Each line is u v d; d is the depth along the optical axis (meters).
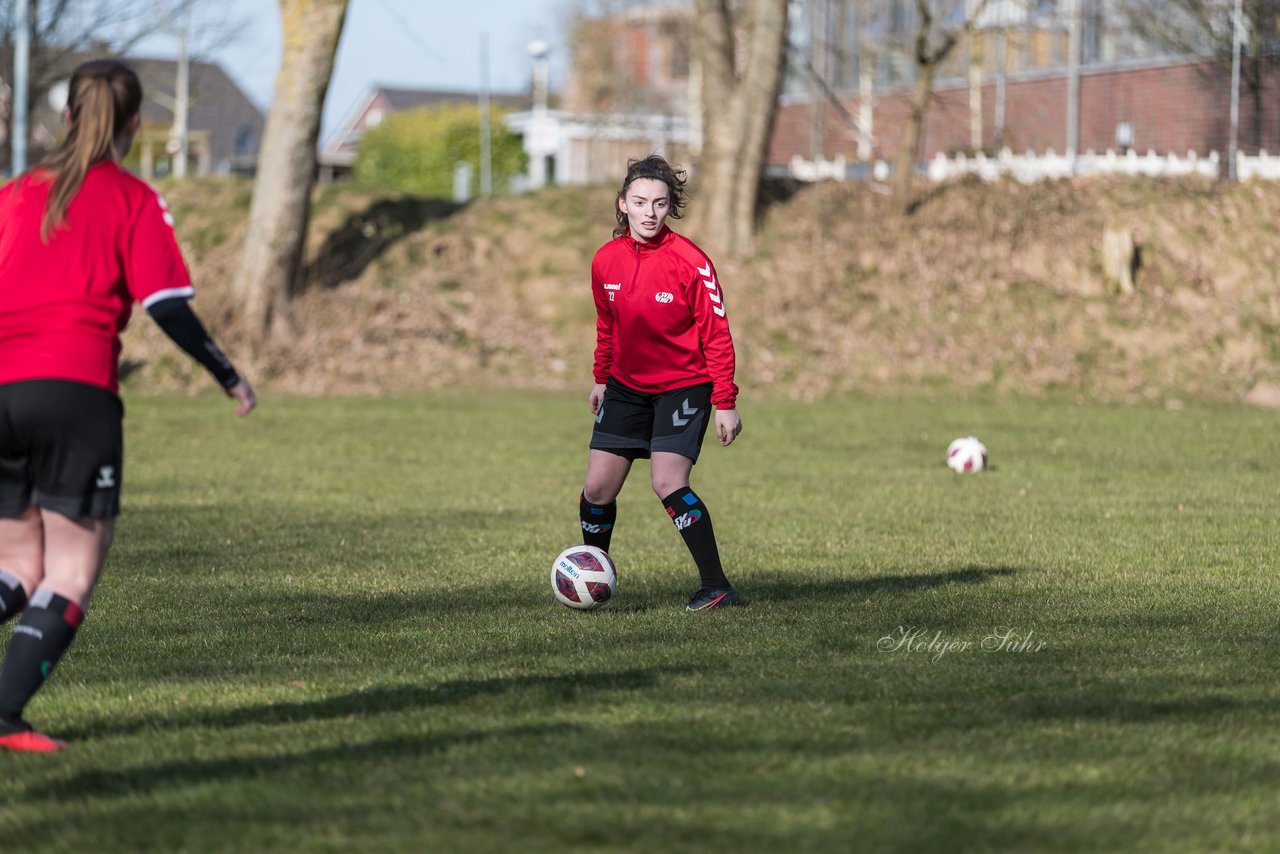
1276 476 36.88
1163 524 27.78
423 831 9.50
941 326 66.69
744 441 45.88
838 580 21.14
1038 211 73.56
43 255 11.07
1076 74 84.75
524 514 29.84
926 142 97.06
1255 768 11.01
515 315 70.75
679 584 20.92
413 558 23.78
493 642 16.31
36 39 93.81
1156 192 74.38
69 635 11.49
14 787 10.52
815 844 9.25
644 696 13.30
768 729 12.04
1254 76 77.00
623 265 17.83
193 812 9.95
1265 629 17.11
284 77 64.25
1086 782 10.60
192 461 39.69
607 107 138.62
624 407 18.67
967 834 9.45
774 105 72.12
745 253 71.94
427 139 147.75
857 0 95.62
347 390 62.31
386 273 72.25
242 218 75.56
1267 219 72.06
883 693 13.43
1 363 10.98
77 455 11.05
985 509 30.30
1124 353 64.81
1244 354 64.75
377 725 12.27
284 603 19.33
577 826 9.58
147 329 64.81
